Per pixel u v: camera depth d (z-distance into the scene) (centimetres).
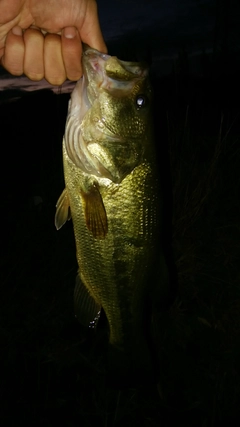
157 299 35
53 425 44
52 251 65
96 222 29
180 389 47
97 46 29
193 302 57
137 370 37
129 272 31
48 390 46
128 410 44
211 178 68
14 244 66
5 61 29
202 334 52
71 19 28
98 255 31
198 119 89
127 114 29
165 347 51
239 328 53
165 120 81
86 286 33
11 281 59
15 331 52
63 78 29
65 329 53
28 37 28
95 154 29
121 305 33
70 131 29
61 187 78
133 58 75
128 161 29
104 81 29
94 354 50
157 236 31
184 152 71
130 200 30
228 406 44
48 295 58
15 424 43
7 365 48
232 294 57
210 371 48
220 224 68
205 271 60
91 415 44
